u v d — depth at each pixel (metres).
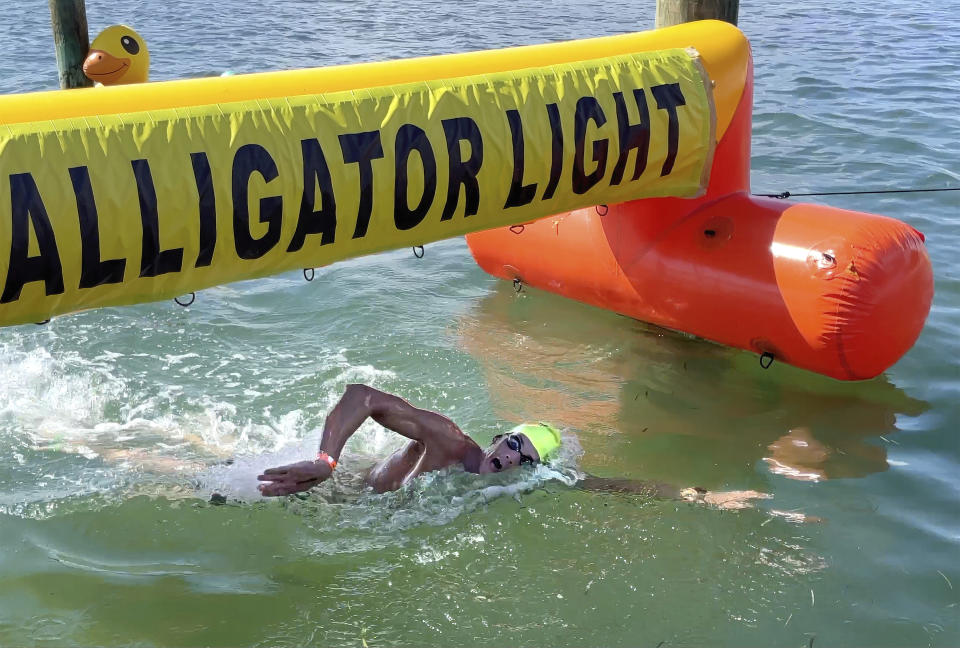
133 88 3.97
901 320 5.20
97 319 6.04
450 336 6.10
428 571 3.81
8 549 3.87
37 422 4.82
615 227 6.05
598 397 5.42
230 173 3.95
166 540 3.96
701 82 5.38
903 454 4.82
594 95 4.98
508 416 5.16
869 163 9.06
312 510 4.15
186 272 3.98
